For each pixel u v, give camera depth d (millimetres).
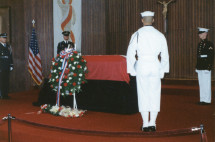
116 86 5871
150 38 4211
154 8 10180
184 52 9703
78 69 5707
